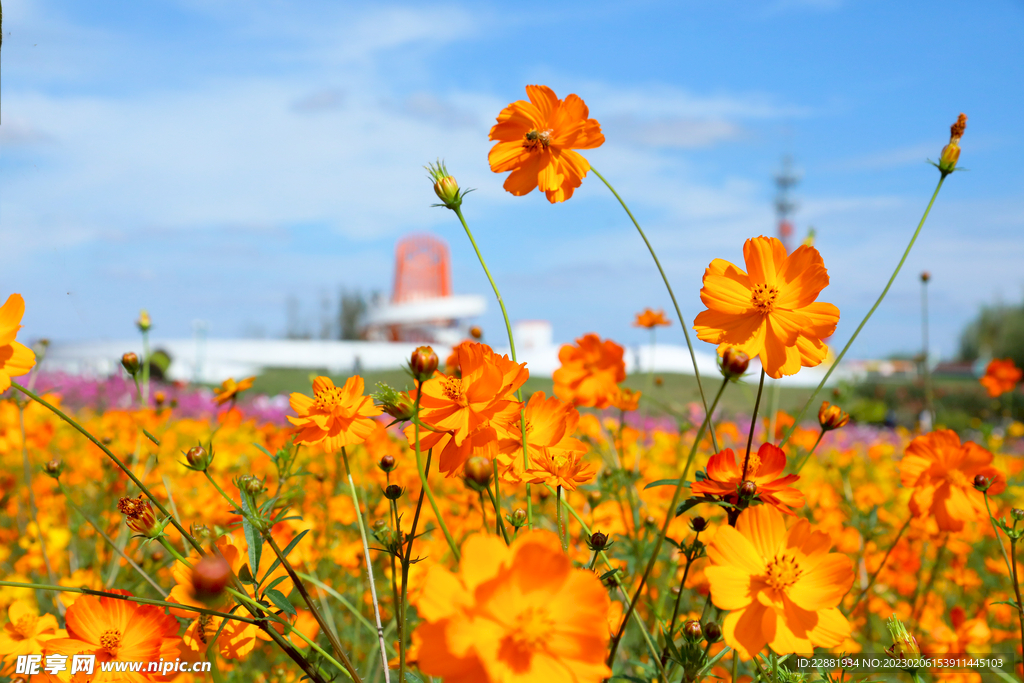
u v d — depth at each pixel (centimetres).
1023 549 334
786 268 129
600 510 233
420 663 74
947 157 152
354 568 243
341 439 140
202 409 948
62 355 2292
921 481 174
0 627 169
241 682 191
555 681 75
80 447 388
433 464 282
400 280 4706
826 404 151
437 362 105
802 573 100
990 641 236
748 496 113
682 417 271
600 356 265
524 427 127
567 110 149
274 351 2706
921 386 1084
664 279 150
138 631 122
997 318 2656
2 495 302
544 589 78
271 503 123
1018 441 646
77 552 306
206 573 72
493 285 131
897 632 132
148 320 254
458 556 95
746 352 123
